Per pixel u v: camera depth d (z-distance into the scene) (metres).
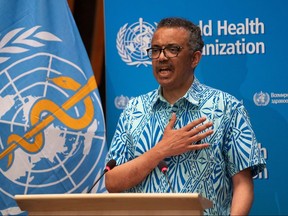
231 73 8.36
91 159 8.30
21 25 8.35
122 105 8.53
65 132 8.27
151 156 6.68
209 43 8.38
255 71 8.31
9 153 8.23
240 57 8.34
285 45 8.27
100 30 8.91
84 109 8.32
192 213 5.36
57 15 8.41
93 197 5.33
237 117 6.88
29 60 8.30
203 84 7.58
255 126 8.33
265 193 8.32
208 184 6.76
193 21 8.39
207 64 8.38
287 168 8.29
